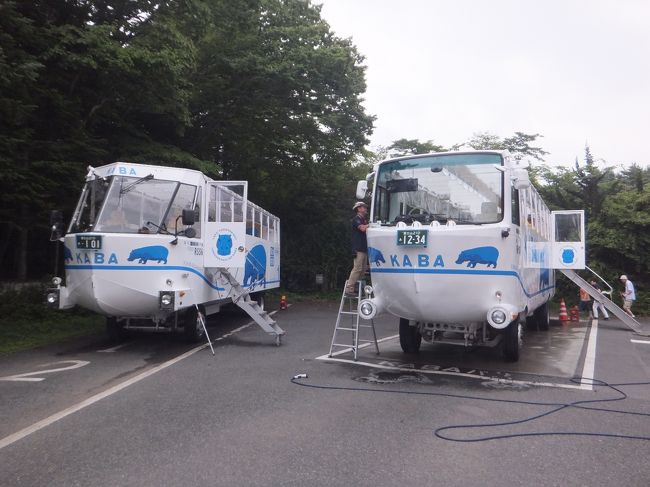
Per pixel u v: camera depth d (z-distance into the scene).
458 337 10.13
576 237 15.70
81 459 5.09
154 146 17.41
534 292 12.02
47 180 13.58
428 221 9.03
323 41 23.38
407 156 9.51
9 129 12.91
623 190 26.33
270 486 4.52
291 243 30.42
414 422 6.28
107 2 15.88
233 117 23.48
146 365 9.64
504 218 8.61
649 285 23.19
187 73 18.42
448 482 4.62
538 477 4.74
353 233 10.42
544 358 10.83
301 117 24.19
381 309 9.65
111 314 11.16
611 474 4.83
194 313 11.95
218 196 12.98
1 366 9.55
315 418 6.39
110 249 10.56
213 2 19.52
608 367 9.97
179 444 5.48
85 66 14.21
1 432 5.89
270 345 12.05
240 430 5.93
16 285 15.17
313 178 29.22
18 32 12.92
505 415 6.62
